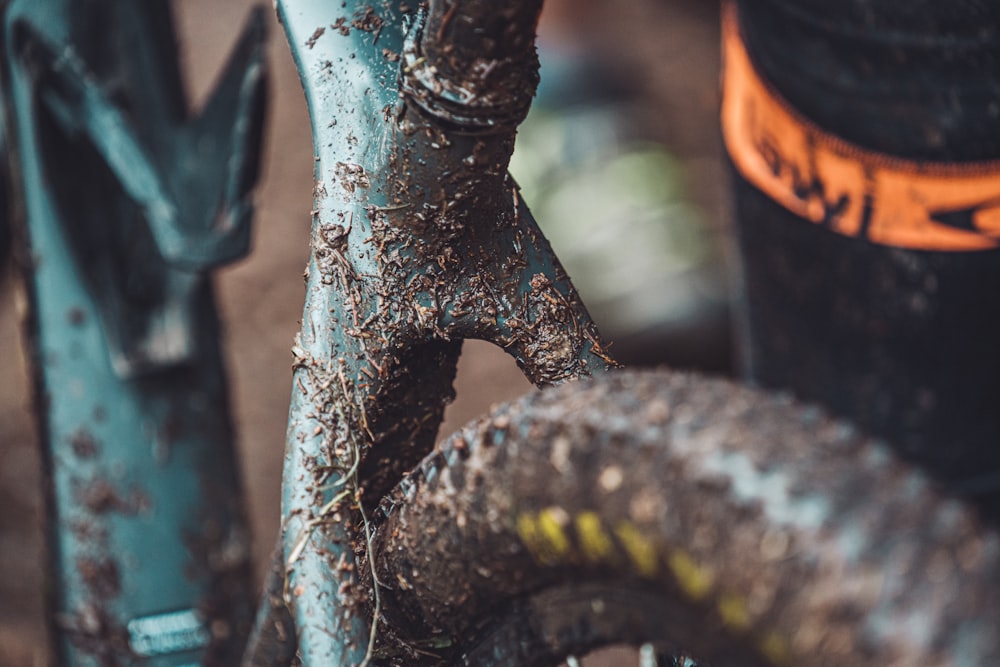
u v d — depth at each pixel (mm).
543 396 1042
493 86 1079
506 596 1071
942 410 1391
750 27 1381
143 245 1471
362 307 1111
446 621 1091
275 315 2465
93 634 1402
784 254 1402
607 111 2443
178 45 1519
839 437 996
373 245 1110
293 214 2682
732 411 1007
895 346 1378
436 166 1096
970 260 1338
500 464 1045
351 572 1091
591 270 2178
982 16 1271
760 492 986
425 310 1113
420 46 1090
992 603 960
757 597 984
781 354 1443
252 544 1452
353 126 1116
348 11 1135
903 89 1308
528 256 1123
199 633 1408
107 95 1429
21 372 2379
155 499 1417
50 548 1428
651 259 2154
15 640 1923
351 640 1080
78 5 1455
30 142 1438
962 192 1323
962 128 1306
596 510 1018
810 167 1364
